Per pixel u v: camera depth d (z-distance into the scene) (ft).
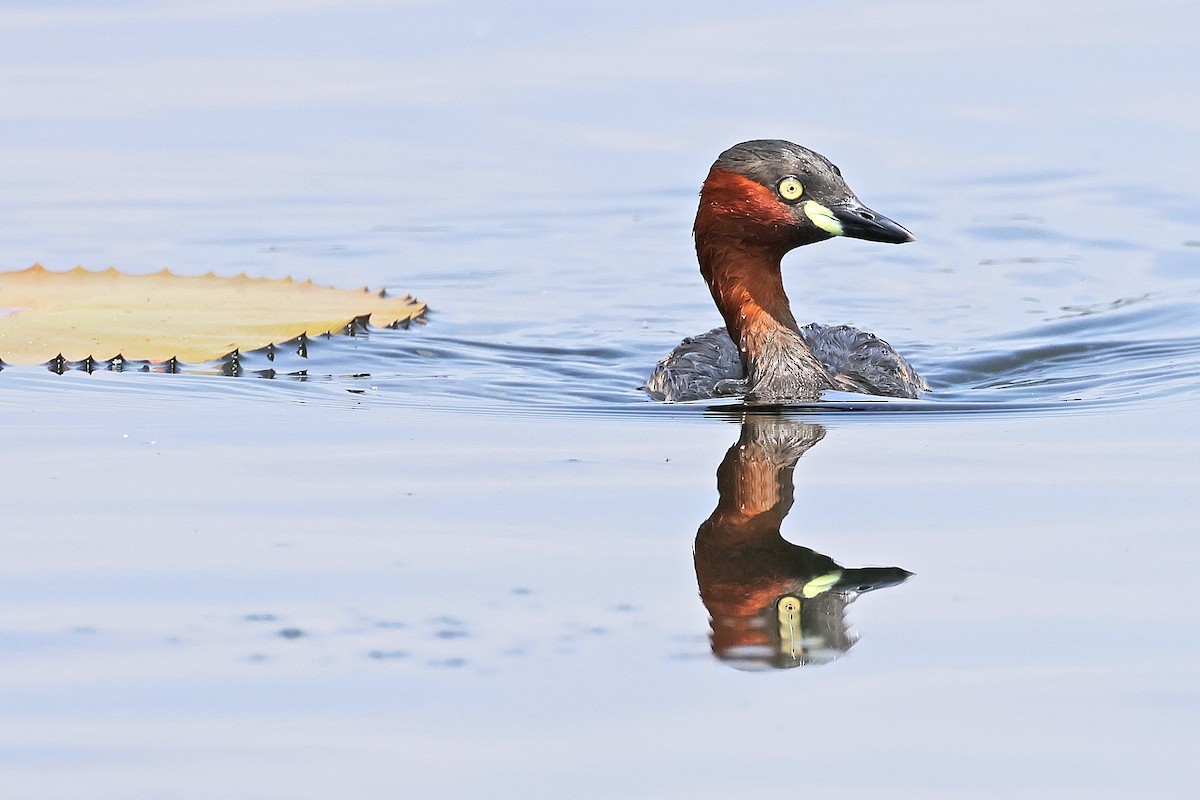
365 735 22.94
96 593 27.94
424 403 43.42
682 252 66.03
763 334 46.60
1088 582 28.22
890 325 56.59
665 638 26.12
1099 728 23.03
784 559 29.60
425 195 71.56
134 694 24.12
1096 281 61.41
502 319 56.59
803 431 39.91
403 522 31.73
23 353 47.42
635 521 31.86
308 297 56.18
